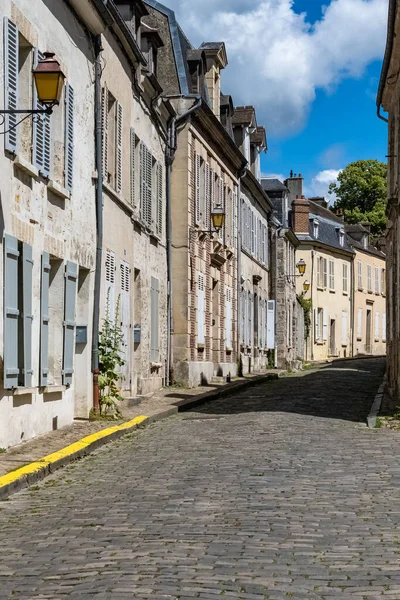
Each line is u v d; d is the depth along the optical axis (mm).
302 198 59469
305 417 16734
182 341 25781
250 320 38719
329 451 11961
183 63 27062
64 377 13891
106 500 8805
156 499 8750
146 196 21875
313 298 59312
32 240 12273
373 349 70812
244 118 37062
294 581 5727
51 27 13242
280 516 7832
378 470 10375
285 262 45906
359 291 68125
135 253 20719
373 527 7387
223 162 32062
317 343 59625
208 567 6047
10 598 5438
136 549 6609
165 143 24844
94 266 15883
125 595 5371
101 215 15992
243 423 15688
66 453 11273
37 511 8375
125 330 18984
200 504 8414
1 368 10961
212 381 29062
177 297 25797
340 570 6012
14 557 6547
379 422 15672
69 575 5926
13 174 11430
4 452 11102
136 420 15641
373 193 78625
